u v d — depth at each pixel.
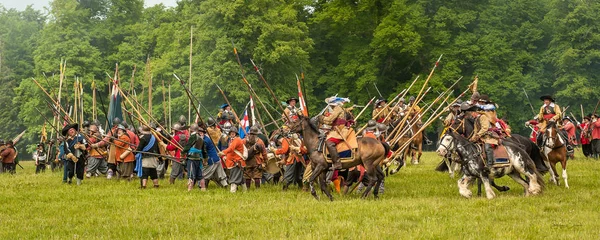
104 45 78.25
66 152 26.08
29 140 74.94
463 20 66.19
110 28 78.88
